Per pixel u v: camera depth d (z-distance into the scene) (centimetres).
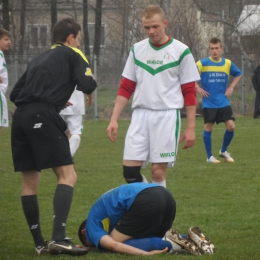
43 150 1027
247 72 4872
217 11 7062
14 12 7756
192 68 1244
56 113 1045
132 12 6544
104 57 4694
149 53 1244
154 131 1248
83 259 980
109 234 1059
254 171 2075
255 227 1269
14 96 1095
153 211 1017
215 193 1681
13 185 1844
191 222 1327
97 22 6538
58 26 1130
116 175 2019
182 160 2378
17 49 7194
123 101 1275
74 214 1432
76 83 1077
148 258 971
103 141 3125
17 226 1329
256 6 6444
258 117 4522
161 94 1238
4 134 3544
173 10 6519
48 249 1042
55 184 1842
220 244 1123
